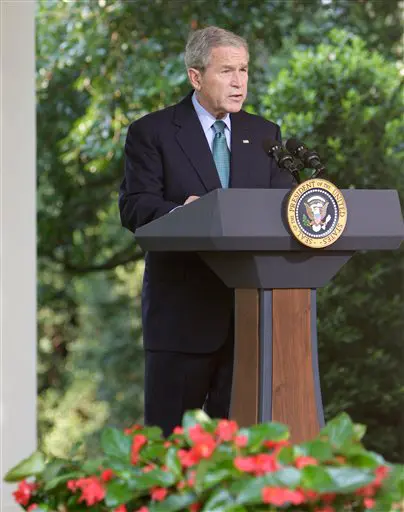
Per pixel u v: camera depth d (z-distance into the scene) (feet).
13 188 37.35
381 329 62.13
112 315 98.84
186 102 30.86
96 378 100.01
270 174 30.66
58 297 96.73
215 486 18.78
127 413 97.30
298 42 73.67
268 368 24.81
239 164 30.25
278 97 62.49
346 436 20.04
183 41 72.18
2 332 36.96
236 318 25.44
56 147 78.38
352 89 61.31
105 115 73.36
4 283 37.04
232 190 23.89
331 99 61.77
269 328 24.80
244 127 30.68
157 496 18.94
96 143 73.36
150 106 72.69
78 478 20.43
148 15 72.33
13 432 37.11
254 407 24.97
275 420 24.82
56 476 20.83
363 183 61.11
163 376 30.19
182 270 30.04
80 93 77.10
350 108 61.11
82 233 82.94
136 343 97.55
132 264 88.43
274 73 71.51
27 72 37.88
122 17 72.79
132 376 97.86
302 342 25.02
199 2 71.51
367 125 61.41
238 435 19.47
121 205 30.66
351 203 24.82
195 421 20.26
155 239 25.48
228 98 29.55
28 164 37.78
